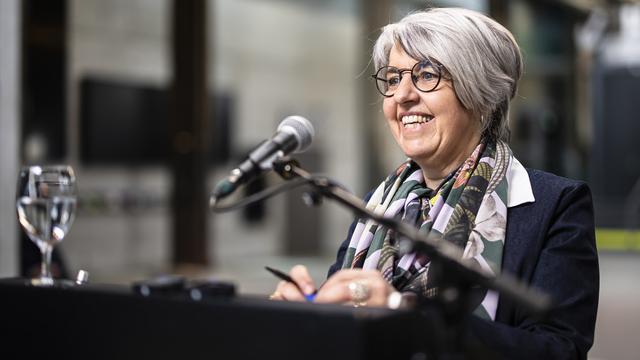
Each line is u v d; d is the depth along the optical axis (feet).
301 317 5.94
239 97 61.82
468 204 9.80
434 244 6.84
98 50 54.95
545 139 48.01
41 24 51.93
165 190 58.85
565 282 9.05
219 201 8.09
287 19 64.59
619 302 40.70
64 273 19.21
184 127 57.82
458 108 10.16
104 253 55.06
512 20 44.93
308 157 63.26
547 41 47.57
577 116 49.32
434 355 6.40
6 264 28.14
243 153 62.18
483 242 9.50
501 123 10.57
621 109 51.01
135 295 6.59
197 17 57.67
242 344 6.14
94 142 54.65
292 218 63.21
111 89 55.52
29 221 10.09
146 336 6.52
